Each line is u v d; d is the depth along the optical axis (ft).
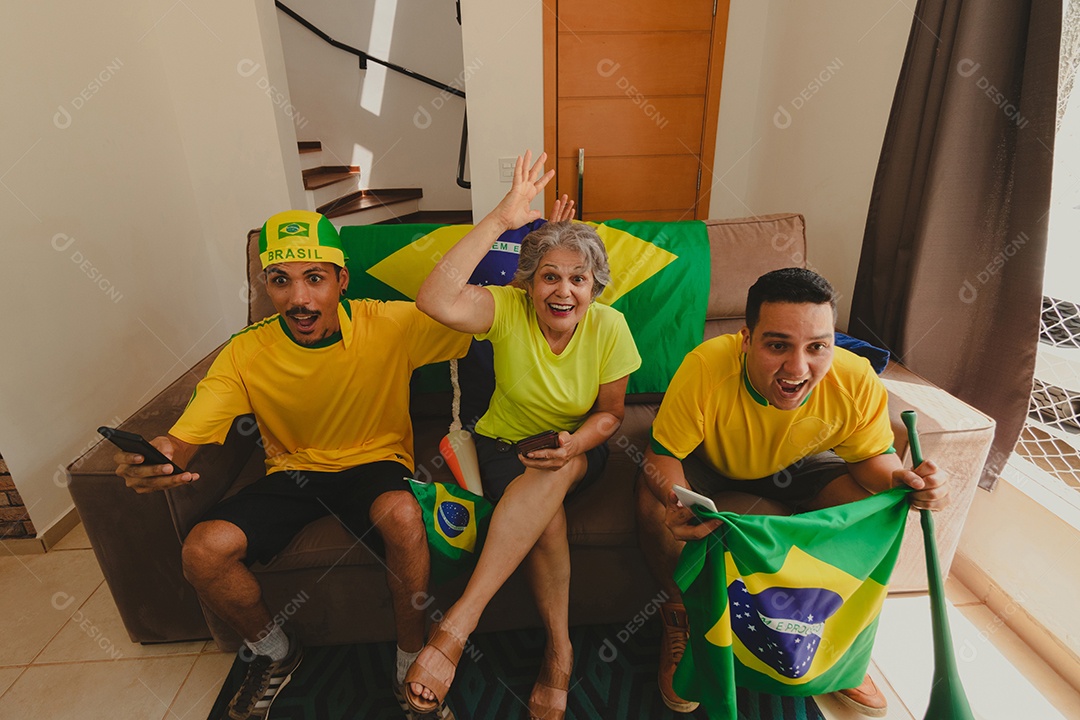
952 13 5.02
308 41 12.75
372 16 12.85
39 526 6.30
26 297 6.04
